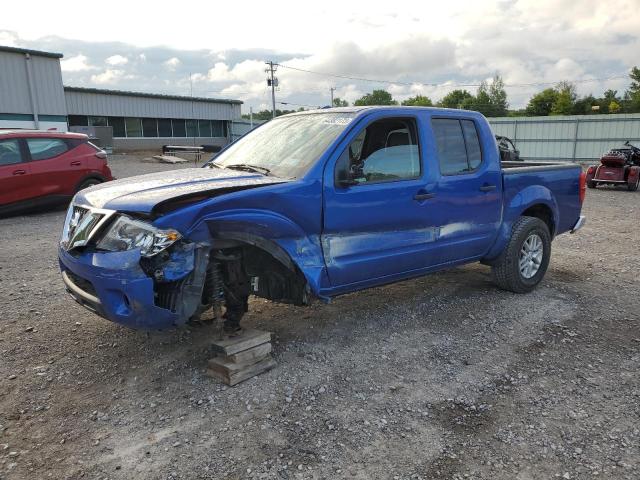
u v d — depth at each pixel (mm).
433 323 4867
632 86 72312
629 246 8336
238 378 3707
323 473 2797
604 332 4688
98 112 38250
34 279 6223
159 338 4457
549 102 80625
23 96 26922
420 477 2768
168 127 43438
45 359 4098
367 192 4188
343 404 3467
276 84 52188
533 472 2814
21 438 3102
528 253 5715
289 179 3908
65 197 11125
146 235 3283
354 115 4340
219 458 2920
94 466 2859
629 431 3178
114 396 3570
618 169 17219
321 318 4945
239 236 3561
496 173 5277
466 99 89250
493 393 3629
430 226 4691
